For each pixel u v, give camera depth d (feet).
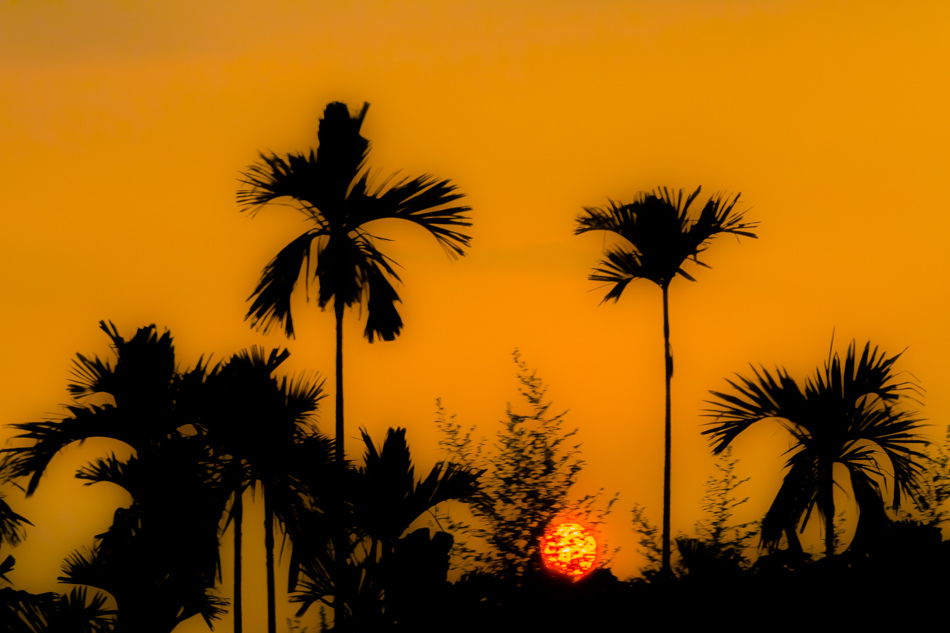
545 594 27.12
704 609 26.27
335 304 57.82
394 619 29.32
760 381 56.39
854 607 26.07
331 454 57.11
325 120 56.44
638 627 26.25
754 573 27.78
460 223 58.08
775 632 25.73
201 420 62.54
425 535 30.19
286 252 58.18
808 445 54.34
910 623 25.61
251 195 56.95
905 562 27.22
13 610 62.64
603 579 27.55
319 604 41.45
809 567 28.02
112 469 65.00
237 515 65.92
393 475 51.08
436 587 28.78
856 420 53.57
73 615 64.34
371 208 56.80
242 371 62.75
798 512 53.57
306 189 55.83
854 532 30.81
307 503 57.88
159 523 64.44
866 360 54.39
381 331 58.85
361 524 51.03
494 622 27.32
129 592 64.54
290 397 62.28
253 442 60.23
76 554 65.67
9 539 63.41
